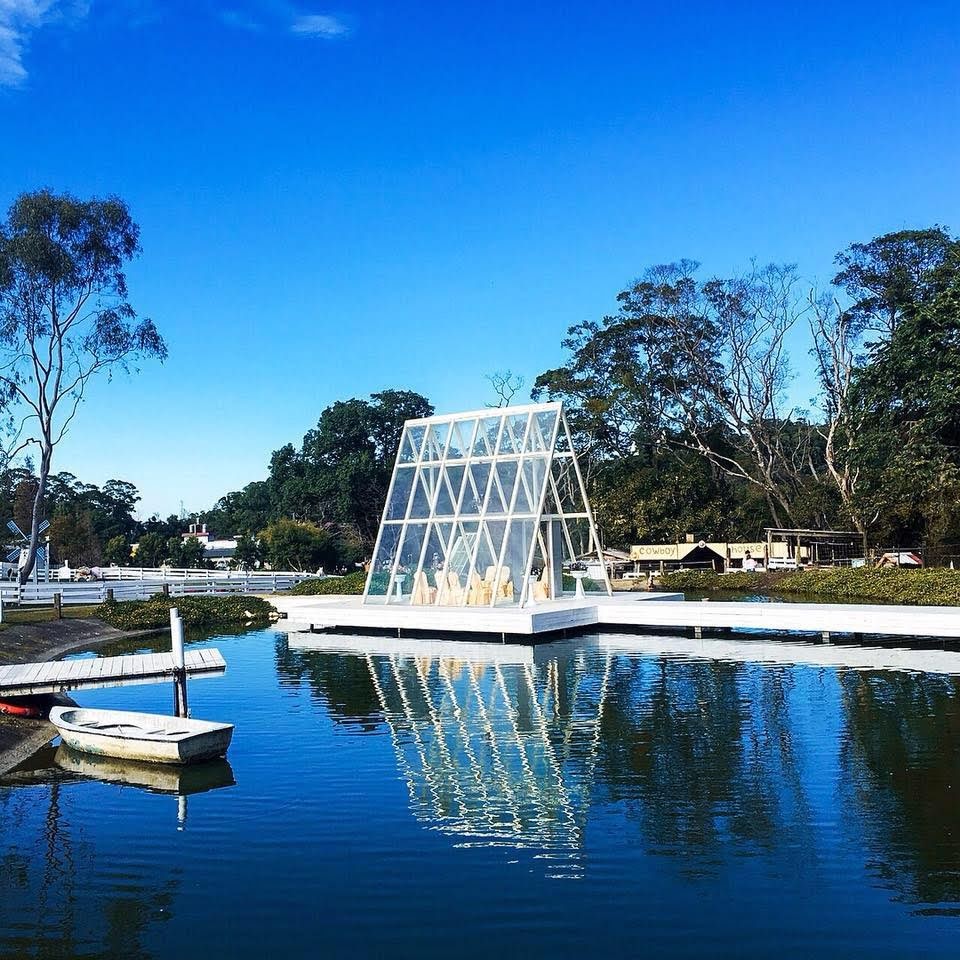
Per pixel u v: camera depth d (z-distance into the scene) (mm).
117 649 27109
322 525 76500
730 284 54344
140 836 10633
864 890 8547
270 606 36188
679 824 10352
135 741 13789
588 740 14141
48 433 40219
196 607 35000
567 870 9180
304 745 14398
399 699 17859
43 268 37875
